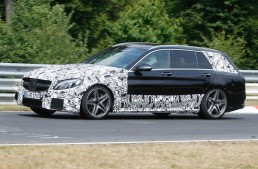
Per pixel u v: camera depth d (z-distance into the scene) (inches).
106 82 994.7
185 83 1068.5
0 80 1176.8
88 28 2207.2
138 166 621.3
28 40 1455.5
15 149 676.1
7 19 2015.3
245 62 1892.2
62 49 1472.7
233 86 1122.0
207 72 1097.4
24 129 856.9
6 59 1433.3
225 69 1124.5
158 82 1040.8
